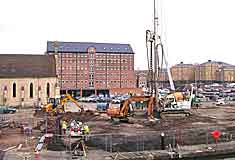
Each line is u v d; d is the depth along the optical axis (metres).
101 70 162.75
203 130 45.25
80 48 160.62
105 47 165.75
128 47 170.38
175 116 66.62
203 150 36.19
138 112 71.62
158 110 63.72
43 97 101.75
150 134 41.91
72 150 35.59
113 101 104.31
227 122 58.91
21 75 100.06
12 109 80.94
